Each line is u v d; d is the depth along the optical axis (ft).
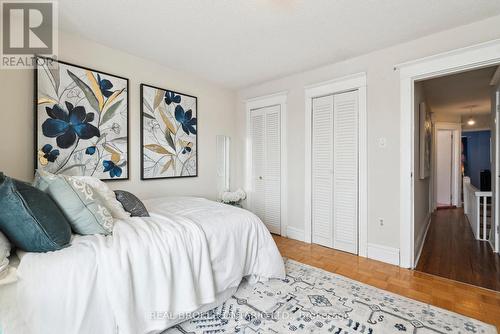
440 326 5.24
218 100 12.34
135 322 4.35
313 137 10.56
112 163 8.31
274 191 11.97
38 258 3.81
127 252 4.41
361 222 9.19
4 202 3.81
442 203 19.85
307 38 7.75
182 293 4.97
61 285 3.71
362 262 8.65
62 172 7.24
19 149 6.57
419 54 7.80
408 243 8.18
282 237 11.55
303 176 10.87
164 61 9.53
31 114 6.77
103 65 8.18
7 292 3.39
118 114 8.46
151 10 6.31
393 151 8.40
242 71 10.59
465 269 8.11
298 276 7.55
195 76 11.16
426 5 6.09
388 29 7.23
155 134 9.55
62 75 7.23
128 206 6.20
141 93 9.11
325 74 10.02
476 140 23.77
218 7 6.19
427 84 11.73
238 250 6.40
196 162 11.18
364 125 9.00
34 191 4.21
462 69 7.11
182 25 7.02
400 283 7.14
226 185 12.71
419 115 10.46
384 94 8.53
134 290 4.42
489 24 6.68
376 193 8.82
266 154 12.20
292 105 11.12
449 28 7.20
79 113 7.56
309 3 6.01
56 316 3.63
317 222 10.58
